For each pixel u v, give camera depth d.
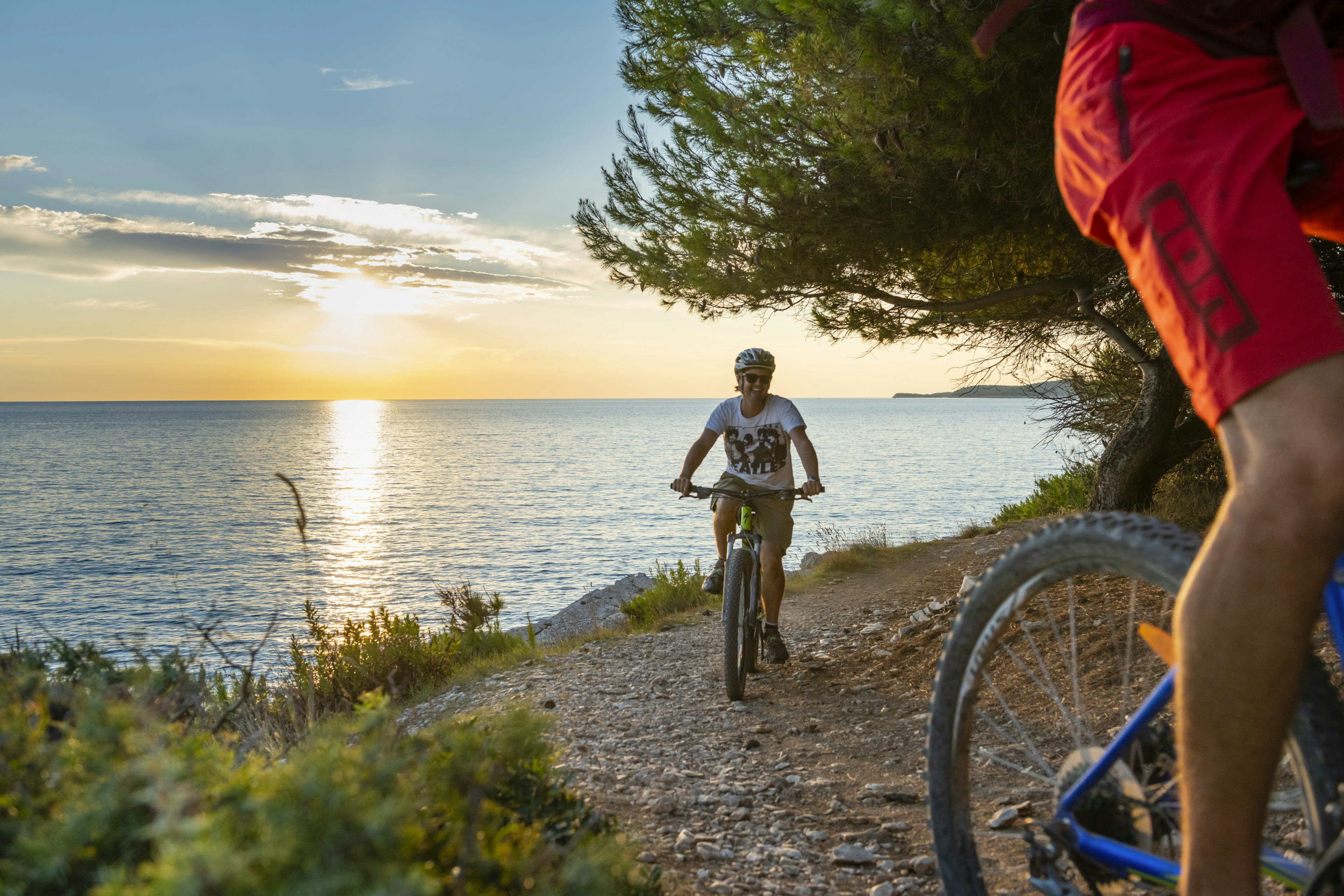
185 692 2.12
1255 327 0.98
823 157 6.63
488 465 156.25
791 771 3.95
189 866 0.94
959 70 5.27
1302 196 1.20
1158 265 1.06
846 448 165.62
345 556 52.28
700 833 3.12
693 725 4.82
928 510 64.25
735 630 5.29
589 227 8.42
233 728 2.50
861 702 5.17
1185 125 1.08
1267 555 0.95
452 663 8.29
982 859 2.60
